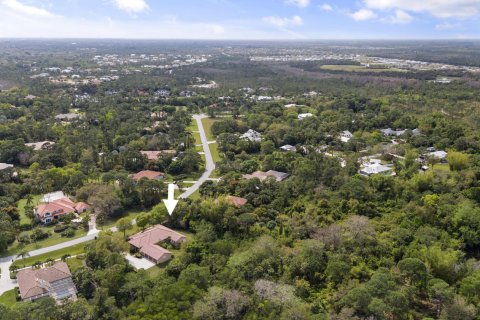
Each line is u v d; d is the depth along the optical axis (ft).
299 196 364.99
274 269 253.85
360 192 343.87
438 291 211.82
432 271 242.37
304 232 297.33
